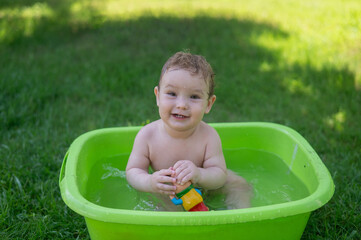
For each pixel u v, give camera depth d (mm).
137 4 7727
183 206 1661
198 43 5066
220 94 3607
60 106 3320
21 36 5156
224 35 5438
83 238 1822
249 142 2369
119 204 1856
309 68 4203
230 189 1947
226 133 2340
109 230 1418
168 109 1721
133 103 3416
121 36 5422
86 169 2016
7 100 3244
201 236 1416
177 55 1807
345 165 2430
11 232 1820
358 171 2342
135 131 2262
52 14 6535
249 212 1355
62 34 5484
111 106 3359
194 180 1702
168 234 1400
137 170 1866
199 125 1960
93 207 1368
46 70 4070
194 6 7512
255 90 3740
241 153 2359
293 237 1545
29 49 4770
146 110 3271
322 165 1801
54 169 2389
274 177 2139
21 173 2271
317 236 1818
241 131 2346
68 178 1587
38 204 2021
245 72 4160
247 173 2191
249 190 1961
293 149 2098
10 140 2705
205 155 1935
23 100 3227
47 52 4715
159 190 1669
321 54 4660
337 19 6141
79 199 1421
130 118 3131
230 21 6219
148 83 3830
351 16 6234
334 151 2650
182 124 1729
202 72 1734
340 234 1871
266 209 1373
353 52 4703
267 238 1485
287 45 5035
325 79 3916
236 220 1341
